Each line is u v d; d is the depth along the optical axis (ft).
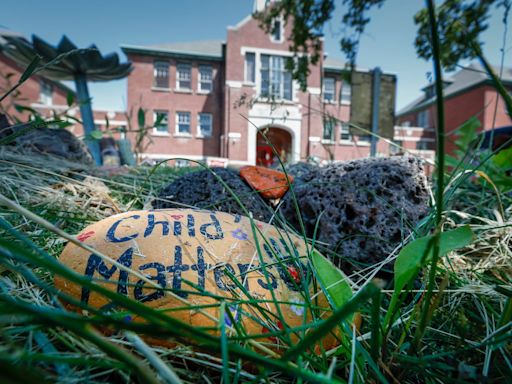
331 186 4.39
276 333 1.87
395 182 4.26
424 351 2.46
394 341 2.51
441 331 2.56
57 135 9.21
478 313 2.92
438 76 1.44
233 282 2.51
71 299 1.39
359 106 15.57
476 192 6.17
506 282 3.32
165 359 2.18
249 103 6.97
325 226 4.21
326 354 2.22
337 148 52.03
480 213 5.33
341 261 4.00
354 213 4.11
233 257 2.68
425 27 8.39
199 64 56.08
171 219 2.93
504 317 2.09
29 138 8.22
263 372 1.64
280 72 53.93
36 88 56.75
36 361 1.81
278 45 53.72
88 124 19.02
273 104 6.61
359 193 4.21
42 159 7.31
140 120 9.75
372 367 1.85
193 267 2.51
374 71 15.70
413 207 4.13
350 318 2.23
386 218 4.00
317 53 16.38
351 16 11.66
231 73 52.34
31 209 4.27
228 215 3.23
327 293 2.40
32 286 2.72
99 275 2.43
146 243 2.62
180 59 55.21
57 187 5.67
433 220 3.46
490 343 1.88
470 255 4.26
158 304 2.31
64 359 1.51
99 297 2.38
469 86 61.46
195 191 4.84
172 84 55.11
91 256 2.55
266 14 18.53
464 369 1.92
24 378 1.03
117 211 5.20
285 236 3.25
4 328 1.92
